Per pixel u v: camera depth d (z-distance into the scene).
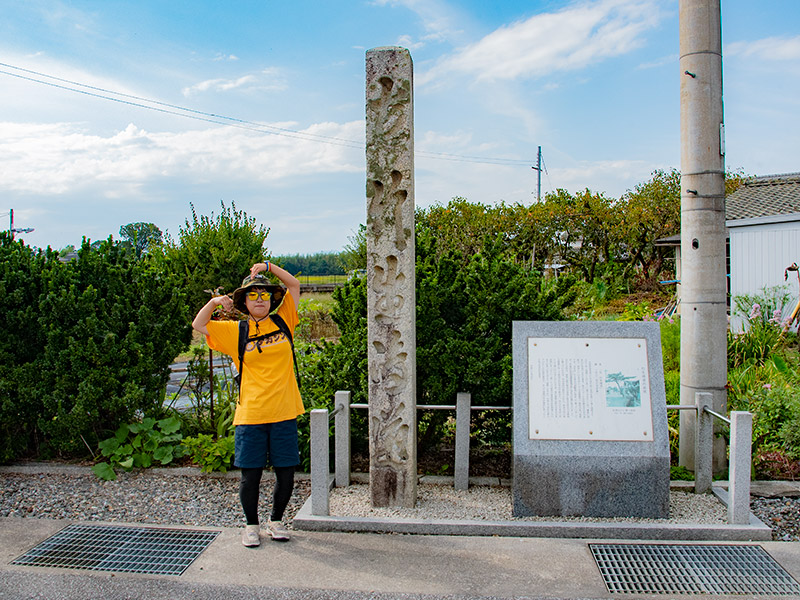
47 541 3.79
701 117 4.56
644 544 3.65
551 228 21.16
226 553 3.59
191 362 5.98
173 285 5.78
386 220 4.06
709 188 4.57
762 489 4.50
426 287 4.85
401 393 4.11
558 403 4.10
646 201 20.11
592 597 3.07
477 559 3.47
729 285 13.37
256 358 3.66
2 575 3.34
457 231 21.23
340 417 4.68
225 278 11.09
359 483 4.77
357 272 5.67
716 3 4.55
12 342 5.30
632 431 4.00
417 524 3.85
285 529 3.96
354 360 5.00
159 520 4.18
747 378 6.46
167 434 5.40
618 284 20.14
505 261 5.16
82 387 5.10
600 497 3.95
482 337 5.00
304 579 3.26
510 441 5.11
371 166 4.05
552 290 5.33
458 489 4.55
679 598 3.06
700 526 3.74
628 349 4.18
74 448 5.36
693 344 4.64
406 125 4.00
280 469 3.72
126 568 3.42
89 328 5.24
